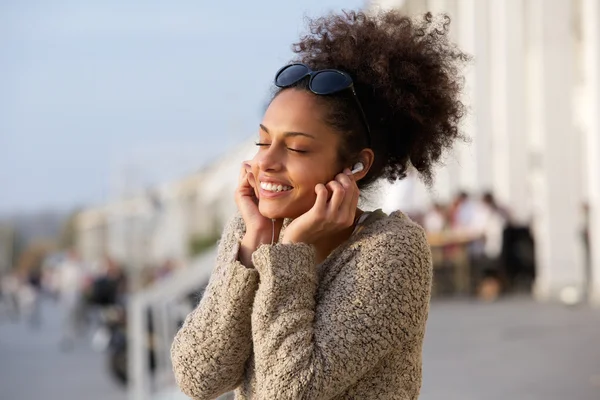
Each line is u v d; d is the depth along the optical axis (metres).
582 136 13.60
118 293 15.30
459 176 15.04
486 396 6.17
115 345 11.05
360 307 1.80
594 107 11.25
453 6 13.52
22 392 11.41
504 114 13.77
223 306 1.85
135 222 17.30
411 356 1.87
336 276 1.86
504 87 13.59
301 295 1.80
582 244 13.11
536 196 14.15
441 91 2.01
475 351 8.02
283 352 1.75
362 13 2.06
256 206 1.95
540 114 12.03
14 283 29.20
